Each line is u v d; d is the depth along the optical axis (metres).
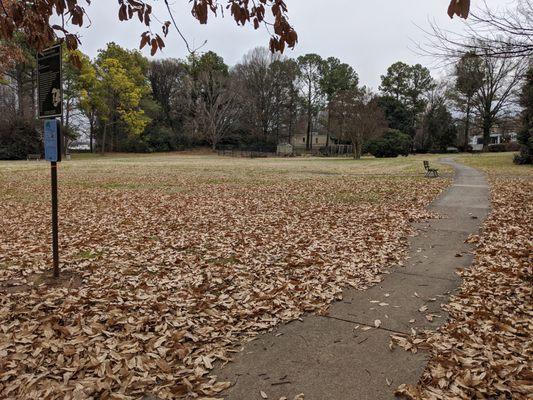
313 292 4.89
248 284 5.25
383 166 30.14
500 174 20.17
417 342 3.62
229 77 67.12
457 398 2.84
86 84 51.41
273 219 9.78
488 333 3.75
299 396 2.92
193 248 7.16
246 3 3.38
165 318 4.20
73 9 3.35
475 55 6.89
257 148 67.12
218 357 3.45
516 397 2.83
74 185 18.62
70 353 3.47
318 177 21.73
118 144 62.59
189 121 66.56
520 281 5.07
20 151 46.12
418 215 9.68
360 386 3.03
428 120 64.06
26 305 4.50
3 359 3.38
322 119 71.69
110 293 4.88
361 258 6.31
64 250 7.05
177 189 16.94
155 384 3.08
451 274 5.54
